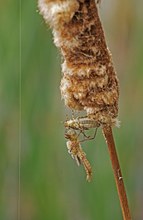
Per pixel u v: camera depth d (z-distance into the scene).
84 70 0.44
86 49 0.44
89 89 0.45
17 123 0.77
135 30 0.81
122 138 0.79
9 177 0.79
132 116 0.79
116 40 0.83
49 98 0.77
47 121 0.77
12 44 0.75
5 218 0.79
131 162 0.79
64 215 0.77
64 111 0.77
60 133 0.78
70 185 0.78
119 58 0.83
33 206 0.79
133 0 0.81
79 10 0.44
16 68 0.76
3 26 0.75
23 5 0.75
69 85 0.45
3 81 0.76
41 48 0.75
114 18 0.82
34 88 0.76
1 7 0.75
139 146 0.79
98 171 0.76
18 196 0.79
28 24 0.75
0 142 0.77
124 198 0.45
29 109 0.77
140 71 0.80
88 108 0.45
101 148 0.76
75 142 0.48
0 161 0.78
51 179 0.78
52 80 0.76
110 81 0.45
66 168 0.78
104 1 0.82
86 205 0.77
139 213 0.80
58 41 0.44
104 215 0.76
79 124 0.47
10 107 0.77
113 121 0.45
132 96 0.80
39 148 0.78
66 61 0.45
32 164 0.78
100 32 0.44
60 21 0.44
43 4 0.44
